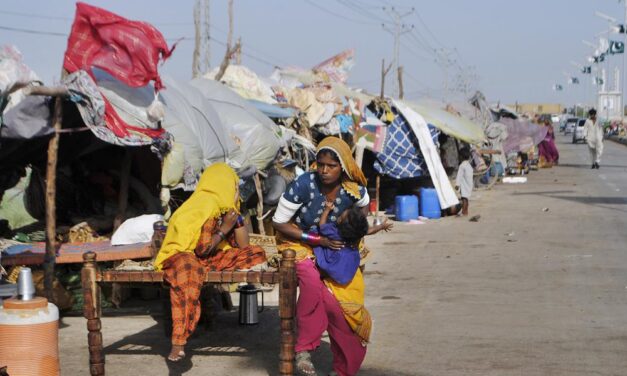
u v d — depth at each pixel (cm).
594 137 3319
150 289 904
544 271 1078
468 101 3023
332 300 574
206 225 602
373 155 2003
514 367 629
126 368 632
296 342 609
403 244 1382
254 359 660
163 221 810
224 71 1622
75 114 831
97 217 975
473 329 759
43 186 972
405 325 780
